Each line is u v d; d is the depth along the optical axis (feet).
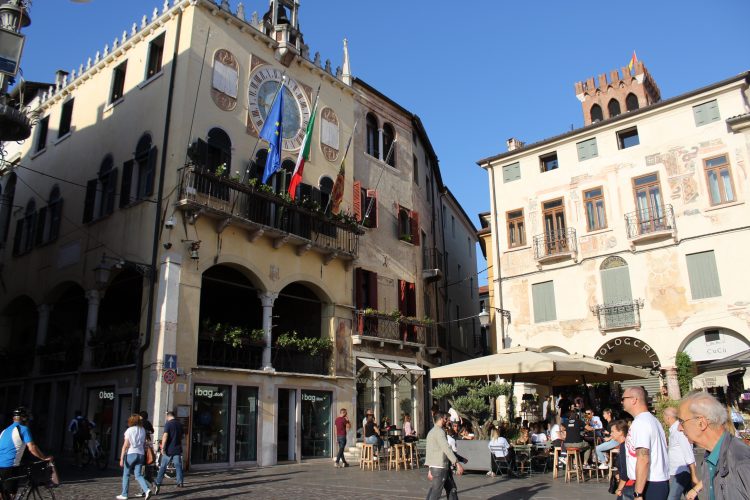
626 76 102.83
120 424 56.95
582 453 52.75
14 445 28.14
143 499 36.76
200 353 59.88
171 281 57.16
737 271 71.56
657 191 79.56
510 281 90.12
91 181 70.95
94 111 75.36
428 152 110.42
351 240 78.54
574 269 84.23
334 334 73.82
